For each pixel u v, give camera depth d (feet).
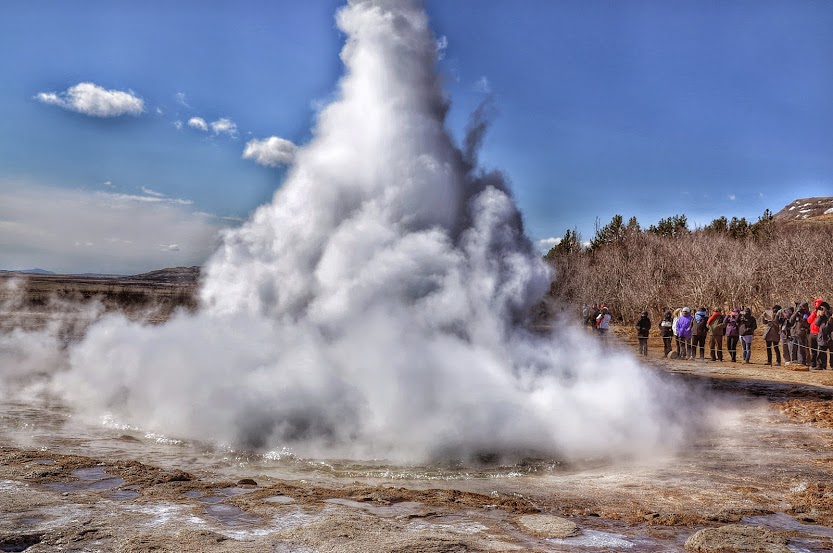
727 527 15.83
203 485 18.88
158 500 17.03
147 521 15.20
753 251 163.84
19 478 18.58
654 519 17.06
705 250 168.25
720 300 143.23
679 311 74.38
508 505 18.08
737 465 24.06
